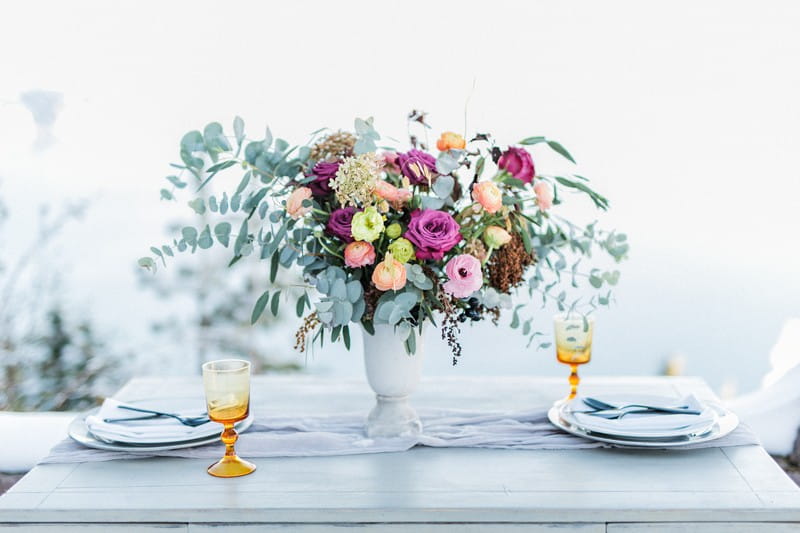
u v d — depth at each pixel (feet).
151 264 4.49
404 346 4.60
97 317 12.47
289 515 3.76
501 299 4.50
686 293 10.54
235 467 4.22
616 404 4.90
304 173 4.75
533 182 4.85
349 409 5.40
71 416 7.72
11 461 7.21
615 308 10.87
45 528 3.79
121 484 4.07
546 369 11.65
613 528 3.78
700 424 4.58
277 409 5.39
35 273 12.18
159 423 4.67
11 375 11.85
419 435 4.70
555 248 5.24
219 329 12.94
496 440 4.65
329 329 4.38
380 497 3.88
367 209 4.17
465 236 4.52
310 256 4.59
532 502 3.82
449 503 3.80
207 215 12.26
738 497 3.88
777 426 7.25
